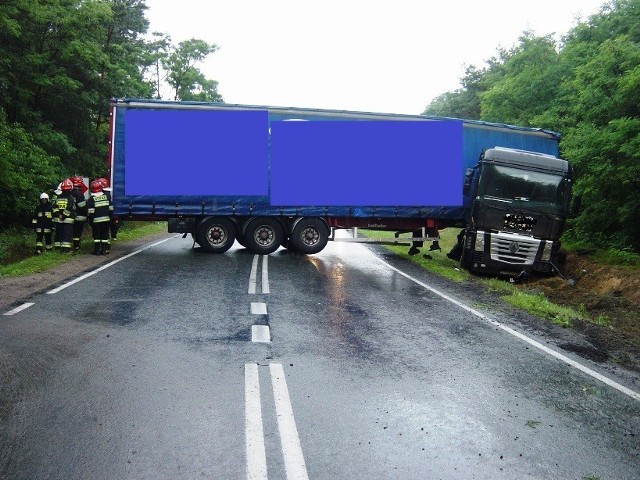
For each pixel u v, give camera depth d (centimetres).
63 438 429
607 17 2144
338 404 514
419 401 532
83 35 2269
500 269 1462
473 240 1470
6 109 2067
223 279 1166
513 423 493
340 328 792
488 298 1091
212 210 1569
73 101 2312
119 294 970
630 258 1547
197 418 471
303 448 427
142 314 828
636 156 1416
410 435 459
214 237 1614
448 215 1655
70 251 1501
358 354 670
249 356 643
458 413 509
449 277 1371
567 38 2569
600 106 1580
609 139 1490
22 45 2147
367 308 937
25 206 1778
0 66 1969
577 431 482
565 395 568
